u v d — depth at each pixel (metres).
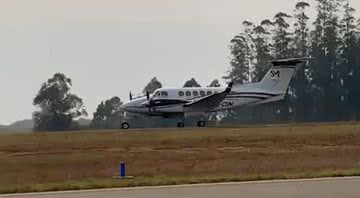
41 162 125.38
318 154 139.88
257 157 134.25
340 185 71.12
